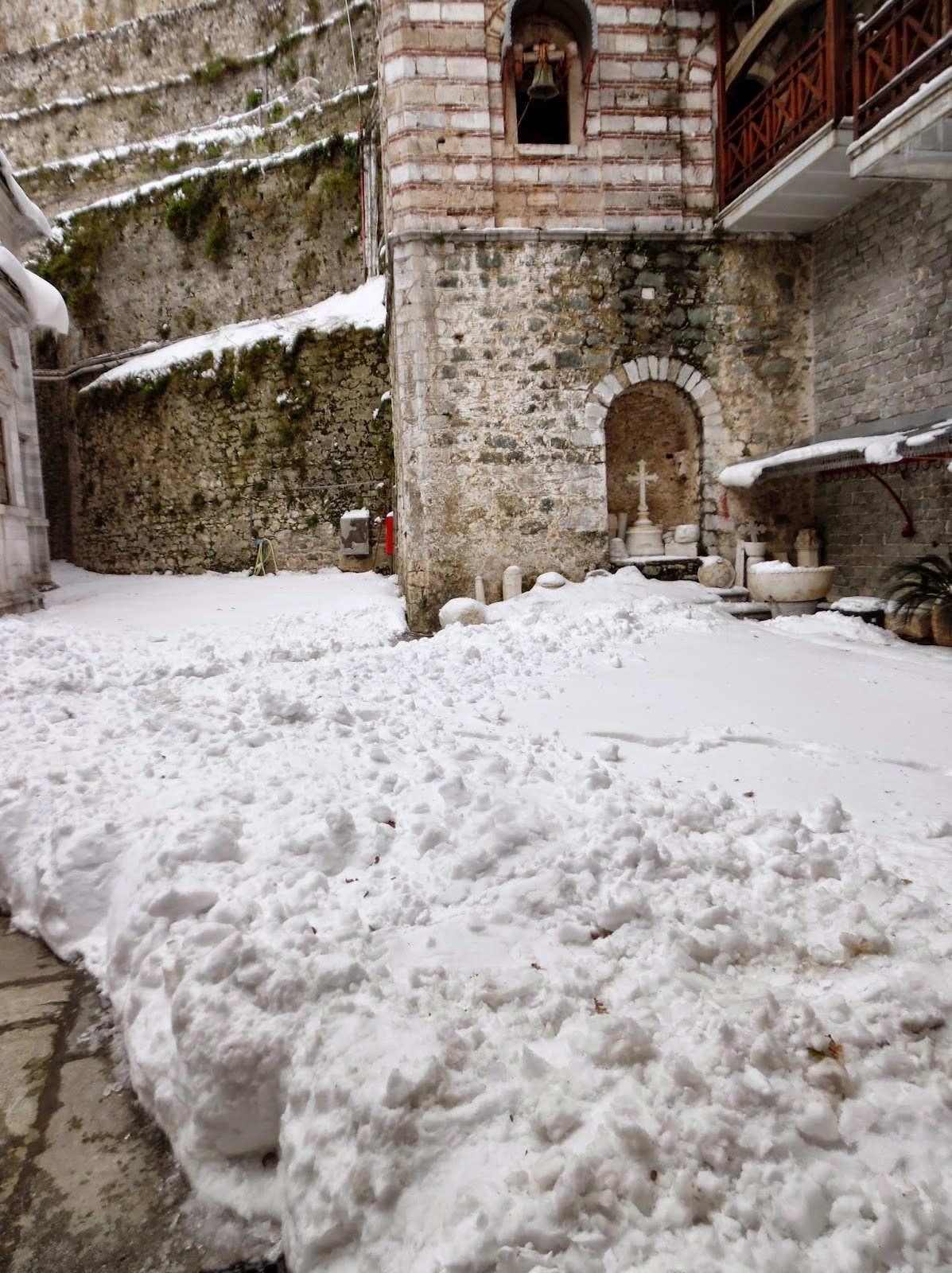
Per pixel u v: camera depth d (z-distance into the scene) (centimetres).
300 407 1502
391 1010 191
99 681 581
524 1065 172
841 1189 146
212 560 1622
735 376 1020
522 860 267
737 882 257
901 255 856
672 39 981
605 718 466
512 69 974
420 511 992
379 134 1509
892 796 341
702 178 1000
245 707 480
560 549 1009
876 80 721
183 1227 172
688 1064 167
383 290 1466
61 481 1986
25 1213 176
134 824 309
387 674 589
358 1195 151
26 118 1947
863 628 745
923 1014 188
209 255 1683
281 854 271
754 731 439
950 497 815
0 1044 232
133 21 1886
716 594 956
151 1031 213
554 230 973
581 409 1002
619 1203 143
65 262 1828
